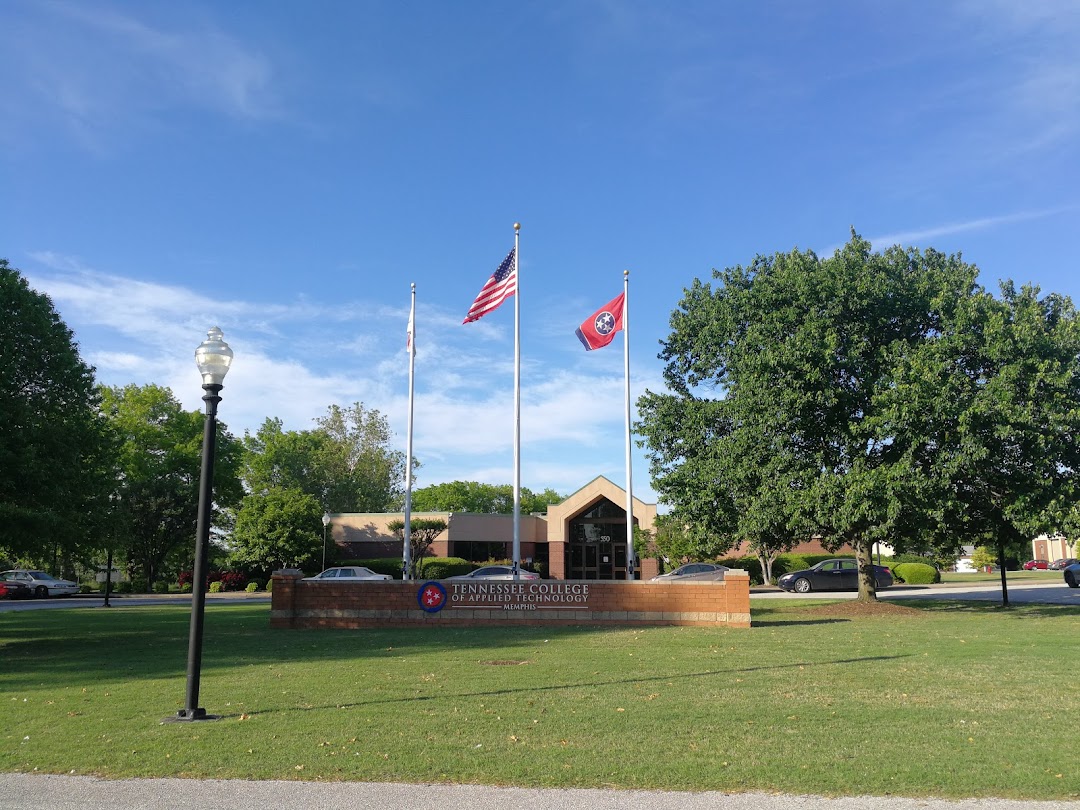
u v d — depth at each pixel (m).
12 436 17.67
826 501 20.14
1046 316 21.52
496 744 7.72
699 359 23.89
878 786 6.38
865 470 20.14
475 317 27.39
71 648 16.58
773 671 12.10
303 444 67.56
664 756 7.25
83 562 21.98
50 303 19.77
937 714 8.94
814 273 21.25
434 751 7.48
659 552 48.25
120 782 6.73
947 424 19.62
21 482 17.77
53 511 17.94
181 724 8.74
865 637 16.56
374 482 68.50
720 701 9.76
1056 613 22.14
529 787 6.48
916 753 7.27
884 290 20.83
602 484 49.81
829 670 12.17
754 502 21.05
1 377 17.64
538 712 9.18
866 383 20.56
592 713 9.09
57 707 9.92
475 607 20.06
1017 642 15.56
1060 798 6.10
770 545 23.53
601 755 7.30
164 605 33.81
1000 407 18.69
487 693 10.41
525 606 20.02
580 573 50.41
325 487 65.12
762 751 7.39
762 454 21.36
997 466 20.12
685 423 23.66
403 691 10.60
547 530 52.22
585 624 19.72
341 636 18.03
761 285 21.80
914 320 21.52
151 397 53.78
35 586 43.12
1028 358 19.33
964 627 18.47
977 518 22.53
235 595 44.53
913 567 43.22
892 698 9.91
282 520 48.91
